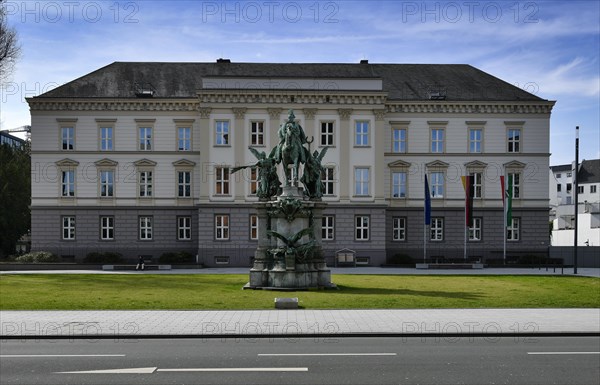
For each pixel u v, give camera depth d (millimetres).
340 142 61562
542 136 65500
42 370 13648
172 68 69062
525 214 65375
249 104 61125
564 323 20375
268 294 29203
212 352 15789
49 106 64062
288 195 31266
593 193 123375
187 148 64875
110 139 64562
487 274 48344
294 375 13141
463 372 13461
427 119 65375
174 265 57031
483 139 65312
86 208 64188
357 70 68438
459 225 65125
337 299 26984
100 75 67062
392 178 65312
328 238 61625
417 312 23031
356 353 15633
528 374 13297
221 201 60938
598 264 62031
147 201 64500
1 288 32688
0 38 56562
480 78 69625
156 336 18094
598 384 12500
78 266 55531
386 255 63812
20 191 76625
